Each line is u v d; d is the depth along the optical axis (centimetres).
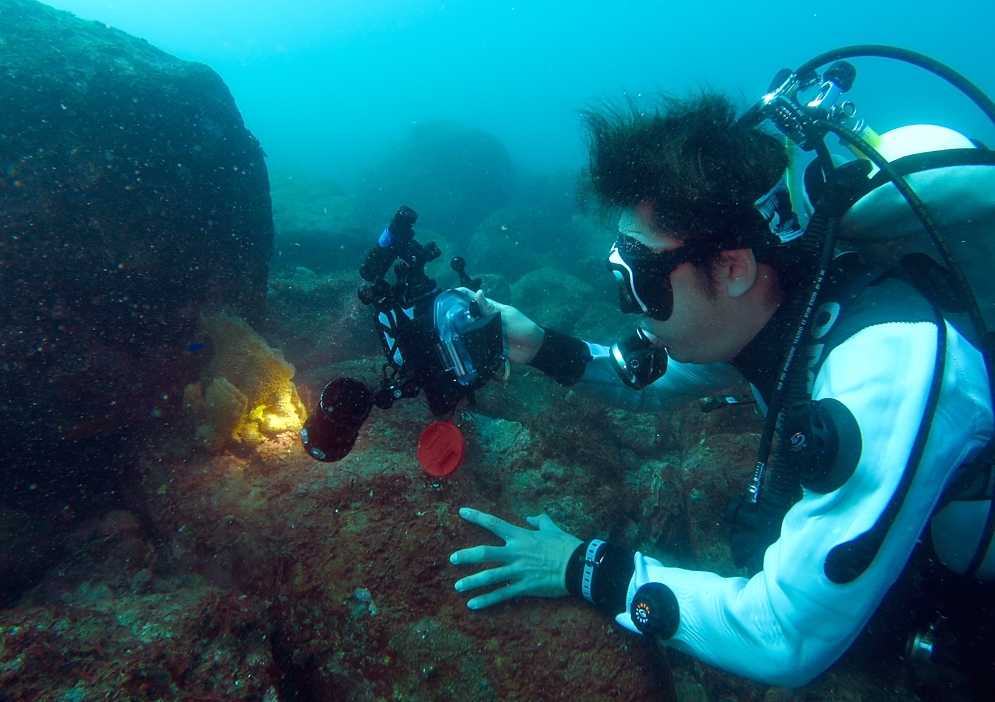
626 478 268
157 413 258
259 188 327
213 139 292
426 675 156
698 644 125
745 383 209
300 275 466
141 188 252
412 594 167
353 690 159
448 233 1625
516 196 1756
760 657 109
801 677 106
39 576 225
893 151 114
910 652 163
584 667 156
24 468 243
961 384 98
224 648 151
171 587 202
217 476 222
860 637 189
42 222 224
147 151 256
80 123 236
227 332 258
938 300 108
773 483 136
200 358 268
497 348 157
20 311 224
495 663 156
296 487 198
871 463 92
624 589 148
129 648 139
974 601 148
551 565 160
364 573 171
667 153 97
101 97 244
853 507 94
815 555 98
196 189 277
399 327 155
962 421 97
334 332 390
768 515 133
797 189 127
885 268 115
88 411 243
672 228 103
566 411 286
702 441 270
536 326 190
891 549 93
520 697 153
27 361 228
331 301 411
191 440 241
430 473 173
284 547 181
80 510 252
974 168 106
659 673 167
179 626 151
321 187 976
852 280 115
